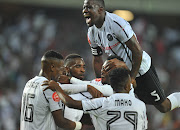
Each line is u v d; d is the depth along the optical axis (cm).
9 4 4228
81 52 4078
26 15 4288
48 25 4241
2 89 3784
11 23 4259
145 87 1495
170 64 4369
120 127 1109
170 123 3438
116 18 1308
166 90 4197
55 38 4184
